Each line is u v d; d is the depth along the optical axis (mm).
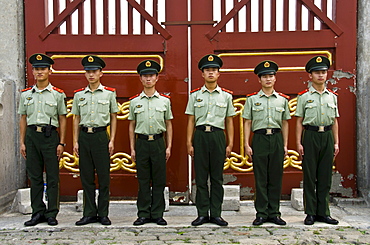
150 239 3174
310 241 3086
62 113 3686
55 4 4434
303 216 3896
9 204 4191
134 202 4367
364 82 4348
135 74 4398
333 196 4406
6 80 4219
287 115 3672
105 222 3592
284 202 4352
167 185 4406
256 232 3350
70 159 4469
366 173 4309
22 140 3682
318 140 3582
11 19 4410
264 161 3613
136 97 3719
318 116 3576
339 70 4340
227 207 4145
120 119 4406
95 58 3627
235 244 3020
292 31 4363
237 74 4371
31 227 3521
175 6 4379
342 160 4363
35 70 3605
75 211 4152
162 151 3652
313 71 3588
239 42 4363
